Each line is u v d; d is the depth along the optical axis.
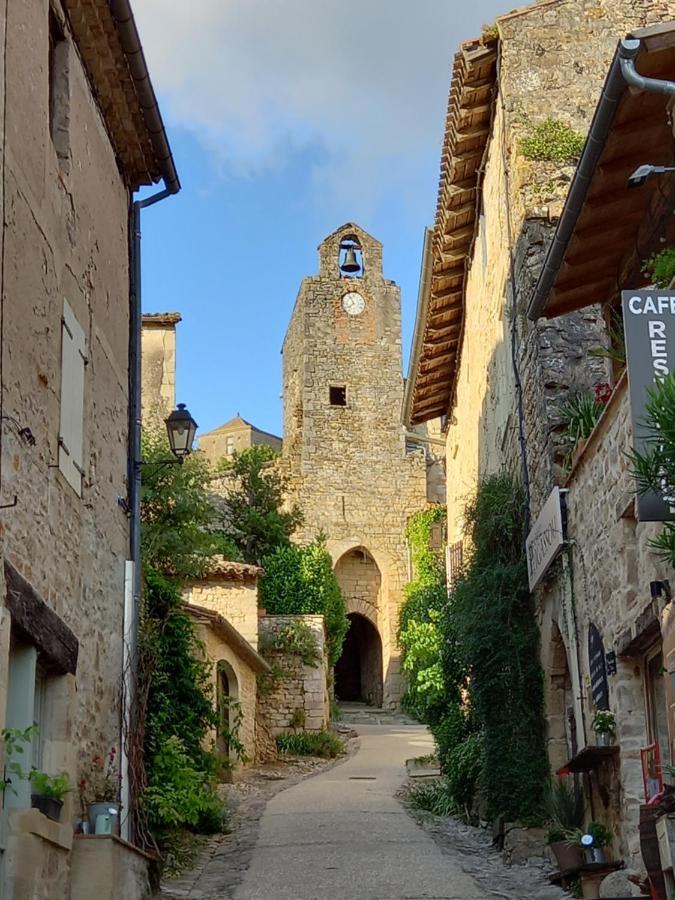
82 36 10.34
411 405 24.19
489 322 17.83
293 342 47.53
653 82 8.20
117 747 10.77
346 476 44.50
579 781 12.44
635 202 11.09
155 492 18.11
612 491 10.48
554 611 13.25
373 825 15.72
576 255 11.80
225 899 10.97
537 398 14.00
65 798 8.74
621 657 10.45
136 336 12.23
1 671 7.33
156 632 12.94
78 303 10.03
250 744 24.92
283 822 16.11
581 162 10.20
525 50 15.96
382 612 43.38
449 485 24.33
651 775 10.08
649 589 9.47
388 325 46.56
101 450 10.72
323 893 11.11
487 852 13.74
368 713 38.81
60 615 9.05
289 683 27.80
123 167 12.15
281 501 37.00
